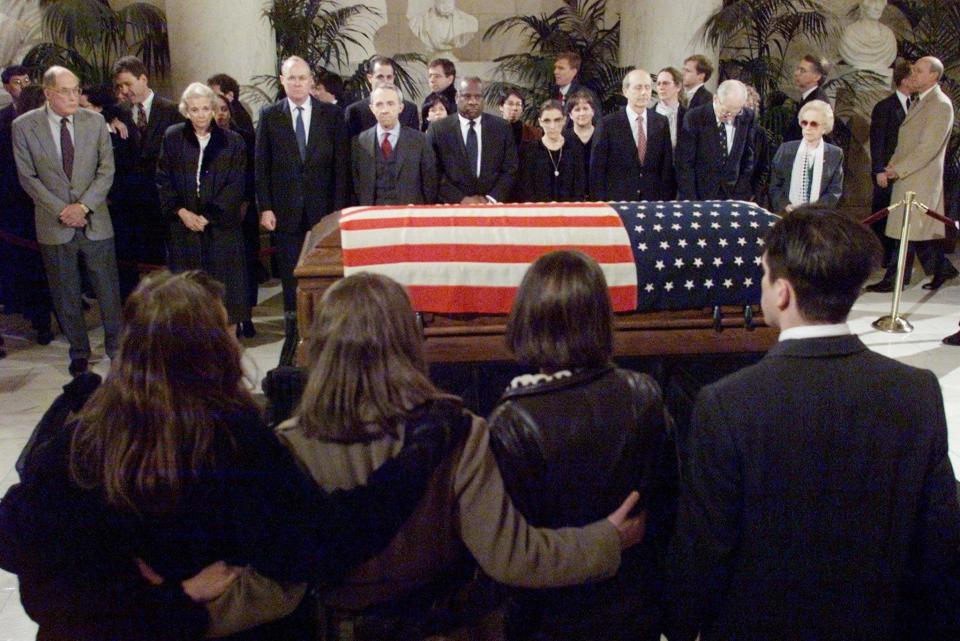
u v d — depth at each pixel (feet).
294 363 10.41
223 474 3.92
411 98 26.12
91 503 3.87
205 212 15.69
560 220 9.27
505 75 26.81
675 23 22.81
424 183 15.61
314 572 4.12
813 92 21.45
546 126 16.16
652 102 21.71
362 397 4.15
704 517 4.43
